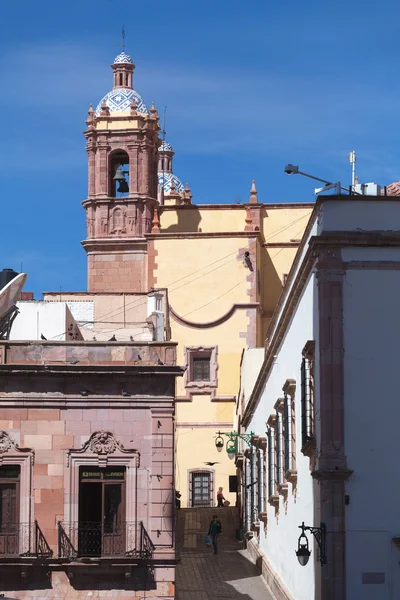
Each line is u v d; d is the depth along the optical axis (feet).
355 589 143.33
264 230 294.25
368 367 146.51
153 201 296.51
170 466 162.40
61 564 159.84
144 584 160.25
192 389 281.74
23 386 163.12
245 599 185.88
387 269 147.84
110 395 163.12
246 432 249.75
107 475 162.61
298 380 165.17
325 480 144.77
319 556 145.89
